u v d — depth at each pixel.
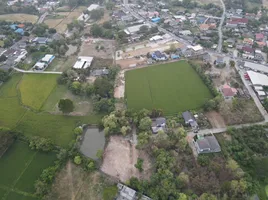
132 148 104.44
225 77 148.00
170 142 101.69
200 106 125.00
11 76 152.25
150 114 117.06
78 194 87.44
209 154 100.06
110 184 89.88
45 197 85.62
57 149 103.69
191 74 151.25
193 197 80.56
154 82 144.75
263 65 157.38
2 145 101.19
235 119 114.69
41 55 174.25
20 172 94.88
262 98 129.88
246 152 97.00
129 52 179.50
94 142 109.06
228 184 82.69
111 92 133.12
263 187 86.75
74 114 123.19
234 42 187.00
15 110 126.12
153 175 88.81
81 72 151.25
